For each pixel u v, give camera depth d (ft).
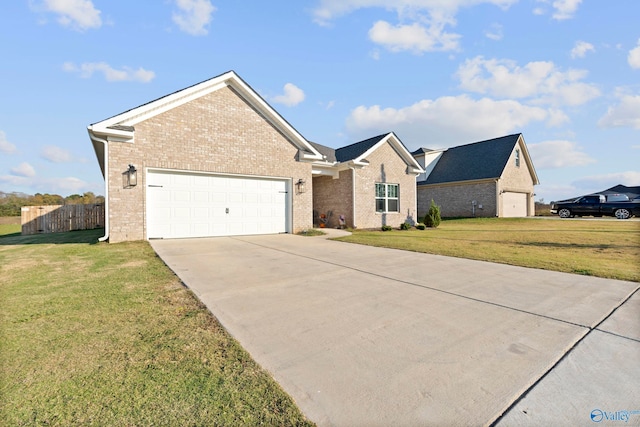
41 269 18.39
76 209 53.93
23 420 5.69
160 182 32.17
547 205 98.02
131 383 6.91
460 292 14.44
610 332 10.05
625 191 101.24
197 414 5.95
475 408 6.26
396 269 19.30
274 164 39.73
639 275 17.37
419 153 90.68
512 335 9.79
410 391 6.81
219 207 35.88
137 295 13.39
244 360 8.08
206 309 11.86
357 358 8.27
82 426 5.57
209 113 34.68
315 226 55.88
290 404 6.31
